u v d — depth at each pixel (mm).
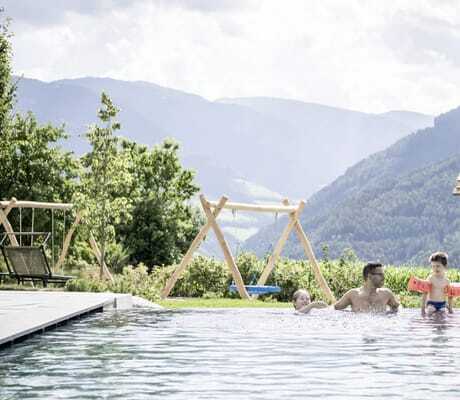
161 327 11680
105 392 6270
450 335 10617
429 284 14156
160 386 6559
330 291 22141
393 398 6098
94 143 24234
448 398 6102
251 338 10219
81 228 24797
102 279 22797
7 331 9641
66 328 11523
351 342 9781
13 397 6039
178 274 21594
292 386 6586
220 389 6441
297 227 22625
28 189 34062
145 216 34219
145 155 37062
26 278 23531
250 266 24250
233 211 21891
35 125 36188
